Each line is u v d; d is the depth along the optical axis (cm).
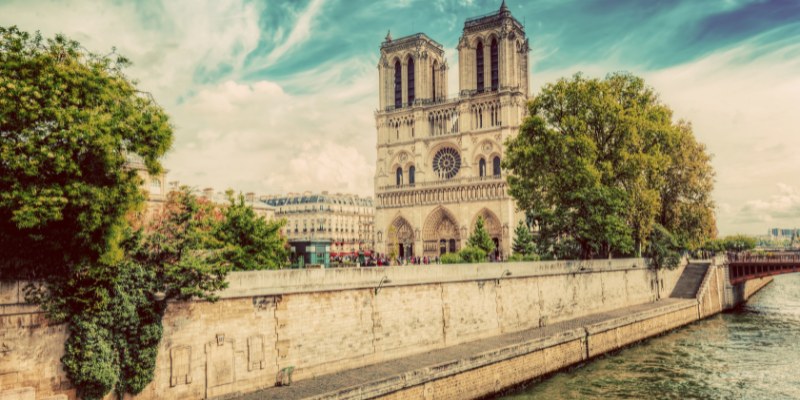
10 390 2814
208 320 3609
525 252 11056
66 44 2916
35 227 2831
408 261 9919
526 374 4841
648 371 5272
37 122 2672
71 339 3039
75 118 2734
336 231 18375
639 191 7550
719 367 5397
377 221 15225
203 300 3594
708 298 8688
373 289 4591
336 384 3875
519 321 6028
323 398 3400
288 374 3891
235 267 5078
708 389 4716
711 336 6925
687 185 8725
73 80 2788
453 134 14450
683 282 9062
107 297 3120
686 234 8900
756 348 6181
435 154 14875
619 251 8700
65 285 3033
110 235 3047
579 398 4481
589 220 7150
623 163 7419
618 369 5341
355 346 4409
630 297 7931
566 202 7388
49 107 2658
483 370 4431
